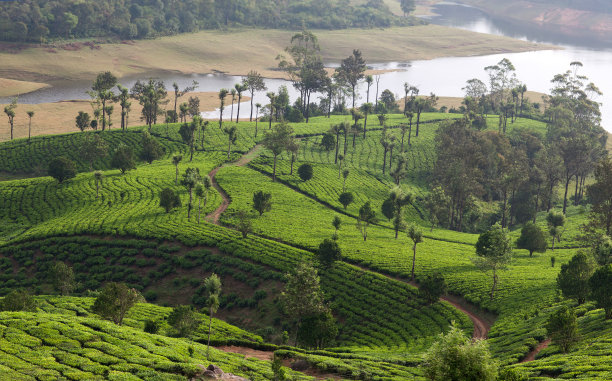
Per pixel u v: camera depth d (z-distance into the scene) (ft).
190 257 341.41
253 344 233.14
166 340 198.49
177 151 580.71
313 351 224.53
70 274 299.79
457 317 264.52
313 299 244.42
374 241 388.37
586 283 239.91
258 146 615.57
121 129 629.10
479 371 130.62
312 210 457.27
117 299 223.51
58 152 565.53
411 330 258.98
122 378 153.89
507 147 618.44
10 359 156.46
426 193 553.64
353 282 308.19
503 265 281.54
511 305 268.62
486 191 571.28
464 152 541.75
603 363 167.94
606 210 364.38
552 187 547.90
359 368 194.08
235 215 415.23
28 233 374.22
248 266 326.65
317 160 592.19
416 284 308.40
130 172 507.30
